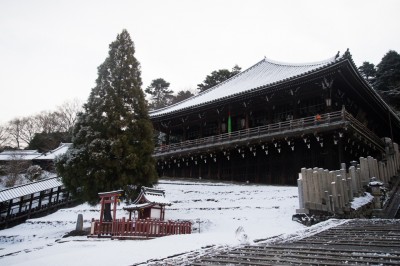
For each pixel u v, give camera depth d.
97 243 14.82
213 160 40.03
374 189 18.86
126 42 25.67
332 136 30.72
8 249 19.89
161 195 18.50
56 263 10.03
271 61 48.28
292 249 8.28
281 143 33.56
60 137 77.88
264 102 38.03
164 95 90.38
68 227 25.12
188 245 10.84
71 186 22.06
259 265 6.68
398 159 29.67
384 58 65.88
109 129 22.41
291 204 20.58
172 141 50.62
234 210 21.80
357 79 32.09
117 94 23.97
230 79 50.84
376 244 7.97
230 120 38.94
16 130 81.88
